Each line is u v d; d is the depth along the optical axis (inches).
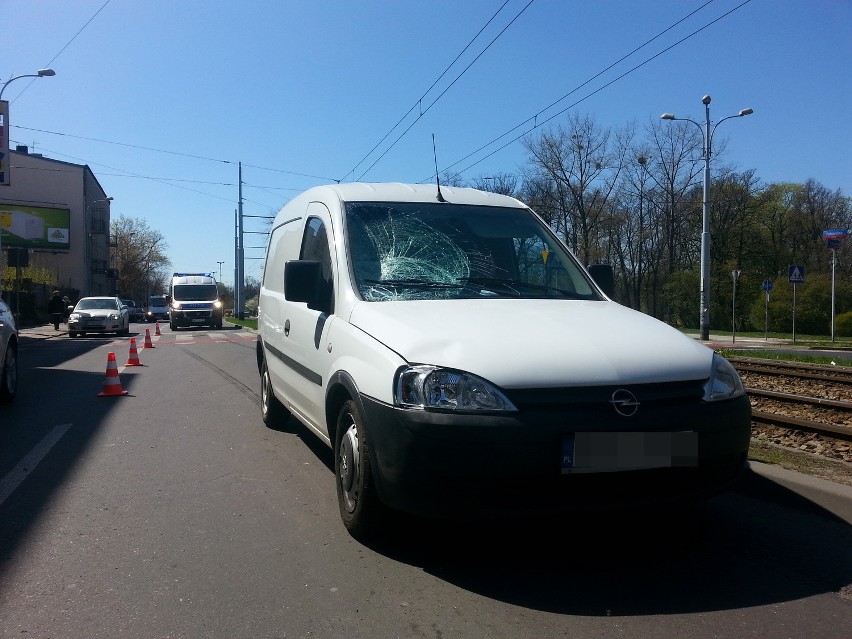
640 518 184.1
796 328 1624.0
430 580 147.9
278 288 273.9
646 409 142.5
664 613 132.9
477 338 151.3
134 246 3966.5
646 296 2237.9
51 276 1900.8
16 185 2375.7
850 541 167.9
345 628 127.8
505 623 129.3
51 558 160.7
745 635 124.3
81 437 287.0
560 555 161.2
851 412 349.4
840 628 126.7
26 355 705.0
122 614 133.6
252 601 138.8
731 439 148.6
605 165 1931.6
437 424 138.9
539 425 137.3
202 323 1366.9
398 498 145.5
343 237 197.8
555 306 180.4
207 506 197.8
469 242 205.6
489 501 138.6
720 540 169.5
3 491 211.6
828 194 2180.1
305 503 199.9
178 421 321.4
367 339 163.5
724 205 1951.3
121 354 693.3
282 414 295.7
